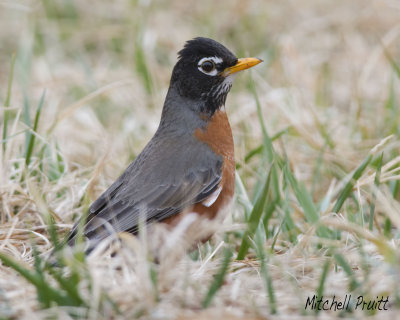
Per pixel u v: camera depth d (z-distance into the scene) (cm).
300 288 848
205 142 1082
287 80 1681
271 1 2148
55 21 2027
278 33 2034
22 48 1870
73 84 1736
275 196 1145
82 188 1170
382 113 1521
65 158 1252
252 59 1113
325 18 2045
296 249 958
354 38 1964
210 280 871
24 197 1131
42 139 1229
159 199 1023
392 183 1201
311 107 1453
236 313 784
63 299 772
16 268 788
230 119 1501
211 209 1064
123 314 766
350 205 1226
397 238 1040
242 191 1168
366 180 1070
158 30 1986
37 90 1758
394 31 1752
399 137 1358
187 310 784
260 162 1320
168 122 1115
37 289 788
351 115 1540
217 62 1102
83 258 841
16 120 1268
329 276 859
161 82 1789
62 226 1088
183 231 989
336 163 1313
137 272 817
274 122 1481
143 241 879
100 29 1991
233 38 2023
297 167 1316
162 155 1061
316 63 1883
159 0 2119
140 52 1714
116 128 1580
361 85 1597
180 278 841
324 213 1093
